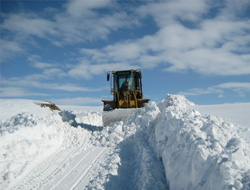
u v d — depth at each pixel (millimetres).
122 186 5125
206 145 4164
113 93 13711
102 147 7516
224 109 8859
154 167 5262
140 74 14070
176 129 5684
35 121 7195
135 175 5457
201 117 5926
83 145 7656
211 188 3387
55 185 5078
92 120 11656
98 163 6113
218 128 4746
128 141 7812
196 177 3848
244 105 9781
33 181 5277
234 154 3512
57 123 8570
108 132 8297
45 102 17391
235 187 3072
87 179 5262
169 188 4508
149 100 13367
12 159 5605
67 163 6176
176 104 12281
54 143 7262
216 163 3592
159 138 6441
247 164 3432
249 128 5445
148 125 8188
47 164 6152
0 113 13078
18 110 13992
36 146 6410
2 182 5012
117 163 5941
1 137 5695
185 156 4445
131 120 9180
